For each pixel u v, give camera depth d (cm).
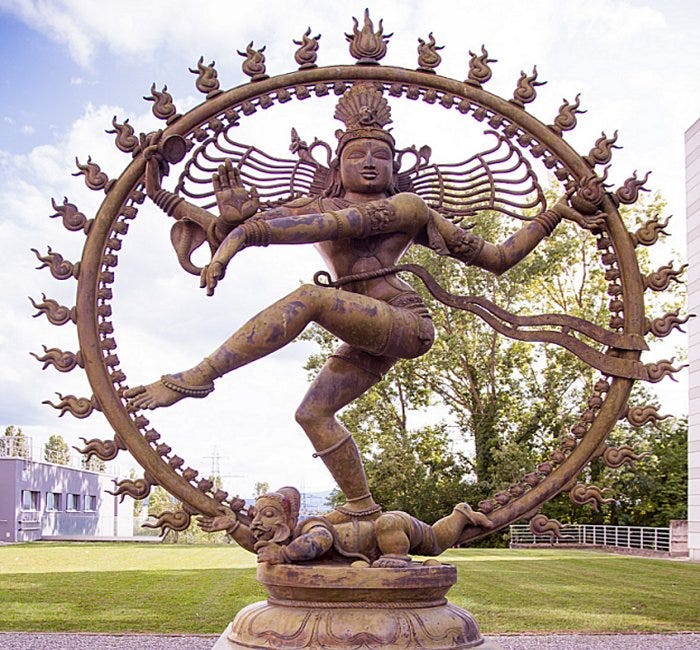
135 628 835
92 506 3878
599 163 416
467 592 1127
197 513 369
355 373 380
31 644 754
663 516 2688
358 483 377
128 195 394
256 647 323
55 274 385
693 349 2067
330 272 401
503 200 428
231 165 363
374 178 390
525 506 384
